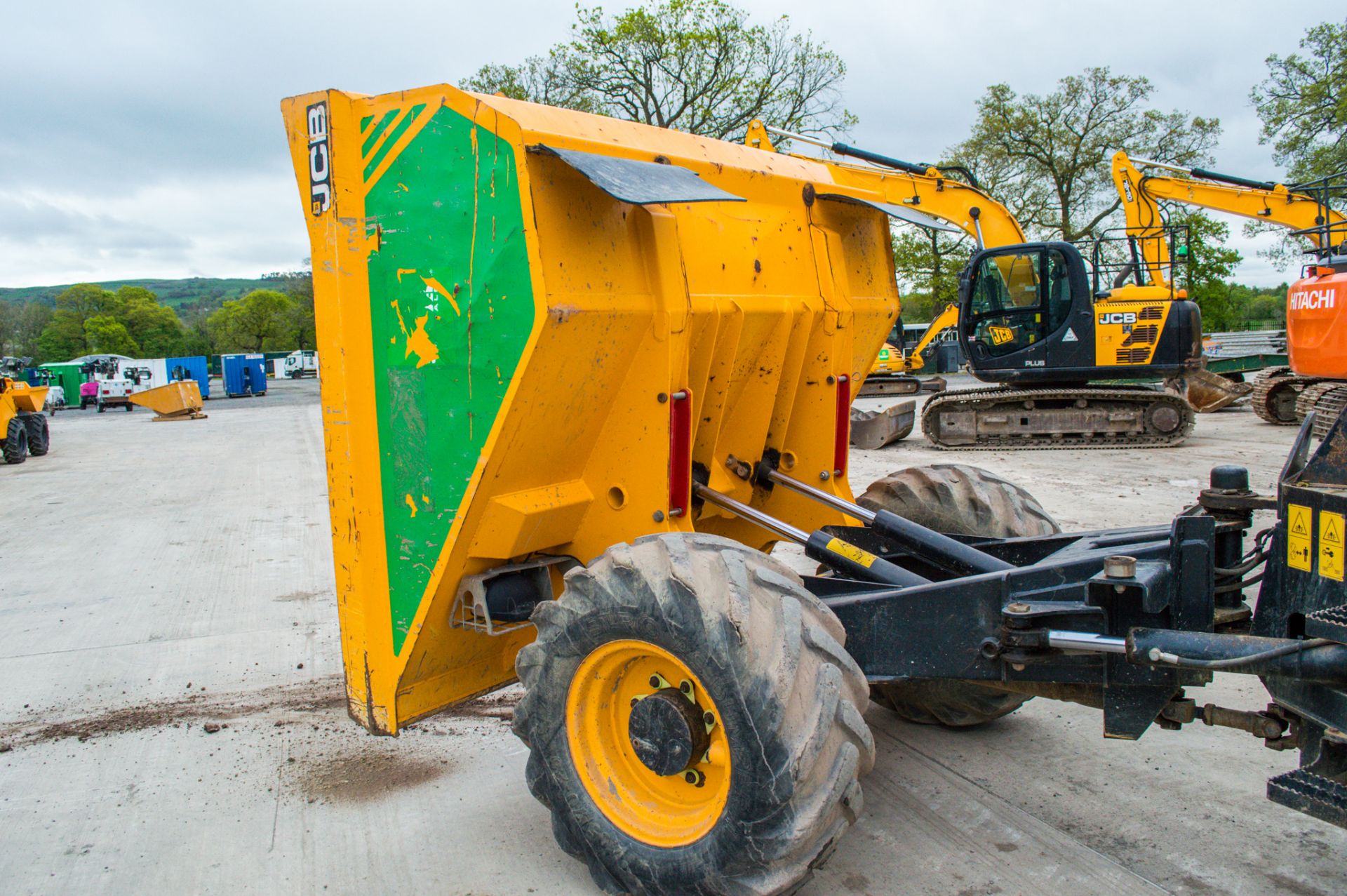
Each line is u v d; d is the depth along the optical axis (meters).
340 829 3.52
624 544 2.91
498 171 2.80
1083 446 13.88
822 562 3.50
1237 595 2.89
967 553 3.45
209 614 6.49
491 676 3.71
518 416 2.91
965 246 39.25
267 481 12.95
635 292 3.07
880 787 3.65
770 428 4.07
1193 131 38.72
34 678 5.30
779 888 2.50
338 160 3.13
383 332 3.16
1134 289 13.98
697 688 2.72
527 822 3.53
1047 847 3.20
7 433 16.42
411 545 3.20
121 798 3.83
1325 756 2.43
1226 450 13.12
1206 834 3.26
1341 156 31.98
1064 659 2.83
